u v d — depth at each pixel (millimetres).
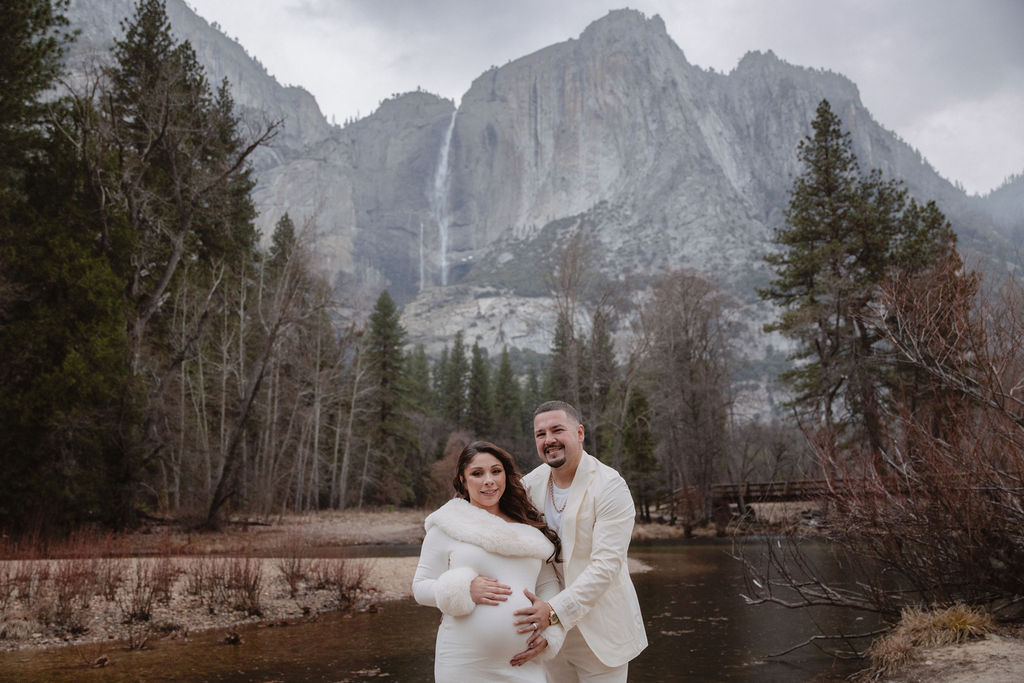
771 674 7504
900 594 9000
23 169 22297
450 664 3395
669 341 38812
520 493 3818
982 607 7680
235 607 11180
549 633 3432
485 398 70312
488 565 3482
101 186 22922
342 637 9586
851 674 7273
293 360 40031
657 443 42000
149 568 13172
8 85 21391
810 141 34844
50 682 7078
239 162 26672
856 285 29484
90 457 21234
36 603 9938
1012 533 7742
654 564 20906
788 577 9578
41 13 22109
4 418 19406
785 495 20938
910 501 8070
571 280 38594
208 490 28375
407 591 14023
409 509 54094
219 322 36125
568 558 3748
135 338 24312
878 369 26375
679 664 8078
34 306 20547
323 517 39625
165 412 26047
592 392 38062
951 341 8008
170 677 7344
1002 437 7523
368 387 51438
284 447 39594
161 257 27156
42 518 19016
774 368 148750
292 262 28406
